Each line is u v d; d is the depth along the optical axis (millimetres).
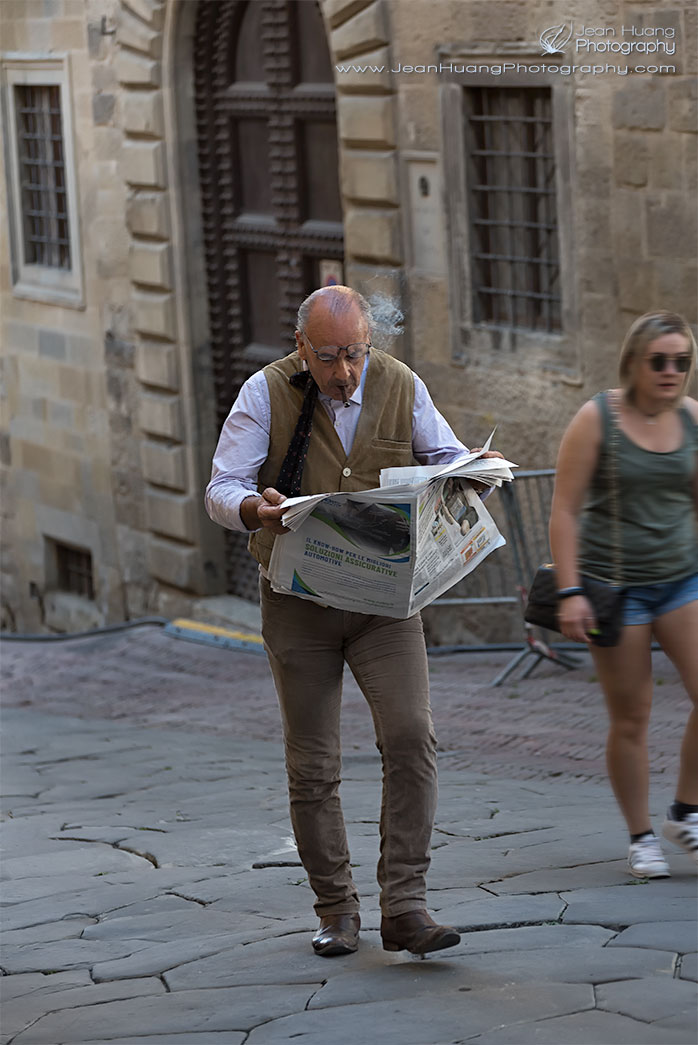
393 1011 4332
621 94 11500
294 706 5055
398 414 4965
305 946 5266
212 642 15438
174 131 16312
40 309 19281
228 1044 4277
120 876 7117
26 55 18156
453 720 10531
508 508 12211
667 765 8281
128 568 18453
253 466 4938
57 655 15812
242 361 16641
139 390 17594
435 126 13141
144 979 5211
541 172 12680
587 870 6031
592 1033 3973
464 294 13367
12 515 20812
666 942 4723
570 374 12453
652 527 5516
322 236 15188
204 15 15867
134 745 11000
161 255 16734
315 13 14750
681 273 11352
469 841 6926
